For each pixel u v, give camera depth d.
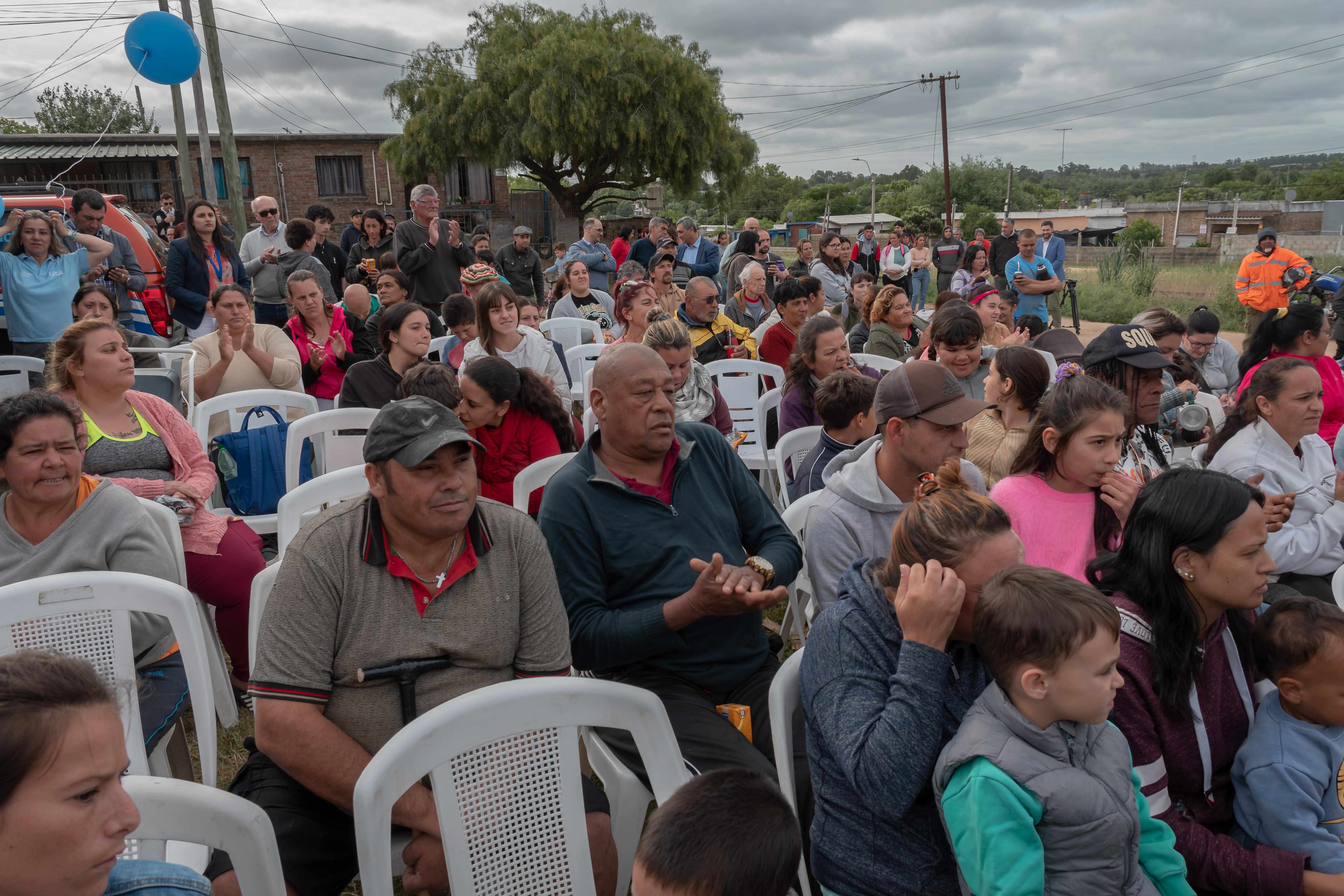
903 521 1.80
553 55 26.06
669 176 28.00
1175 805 2.06
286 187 28.08
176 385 5.16
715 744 2.32
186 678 2.44
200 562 3.26
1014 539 1.74
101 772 1.22
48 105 50.72
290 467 4.16
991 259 15.84
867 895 1.78
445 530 2.06
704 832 1.31
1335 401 4.58
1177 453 4.06
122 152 25.08
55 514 2.68
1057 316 14.66
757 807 1.34
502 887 1.87
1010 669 1.58
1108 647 1.53
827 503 2.73
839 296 11.00
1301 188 89.75
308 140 28.09
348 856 2.14
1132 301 20.28
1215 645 2.08
